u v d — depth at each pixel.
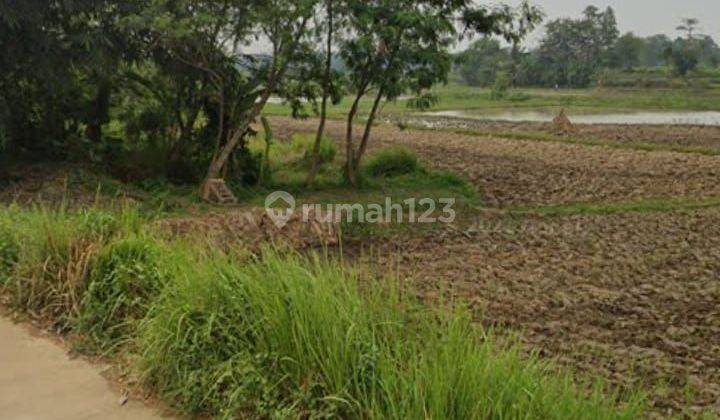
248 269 4.65
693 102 51.91
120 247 5.42
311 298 4.07
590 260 8.61
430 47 11.93
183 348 4.23
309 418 3.69
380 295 4.54
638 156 18.19
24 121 11.66
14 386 4.31
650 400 4.61
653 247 9.34
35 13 10.05
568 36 80.69
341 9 11.55
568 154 18.72
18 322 5.32
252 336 4.16
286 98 12.65
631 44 85.06
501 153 19.00
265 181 12.87
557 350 5.56
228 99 12.08
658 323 6.40
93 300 5.13
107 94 12.41
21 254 5.80
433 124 29.92
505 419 3.33
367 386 3.68
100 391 4.27
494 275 7.82
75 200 9.77
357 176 13.15
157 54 11.46
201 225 8.26
